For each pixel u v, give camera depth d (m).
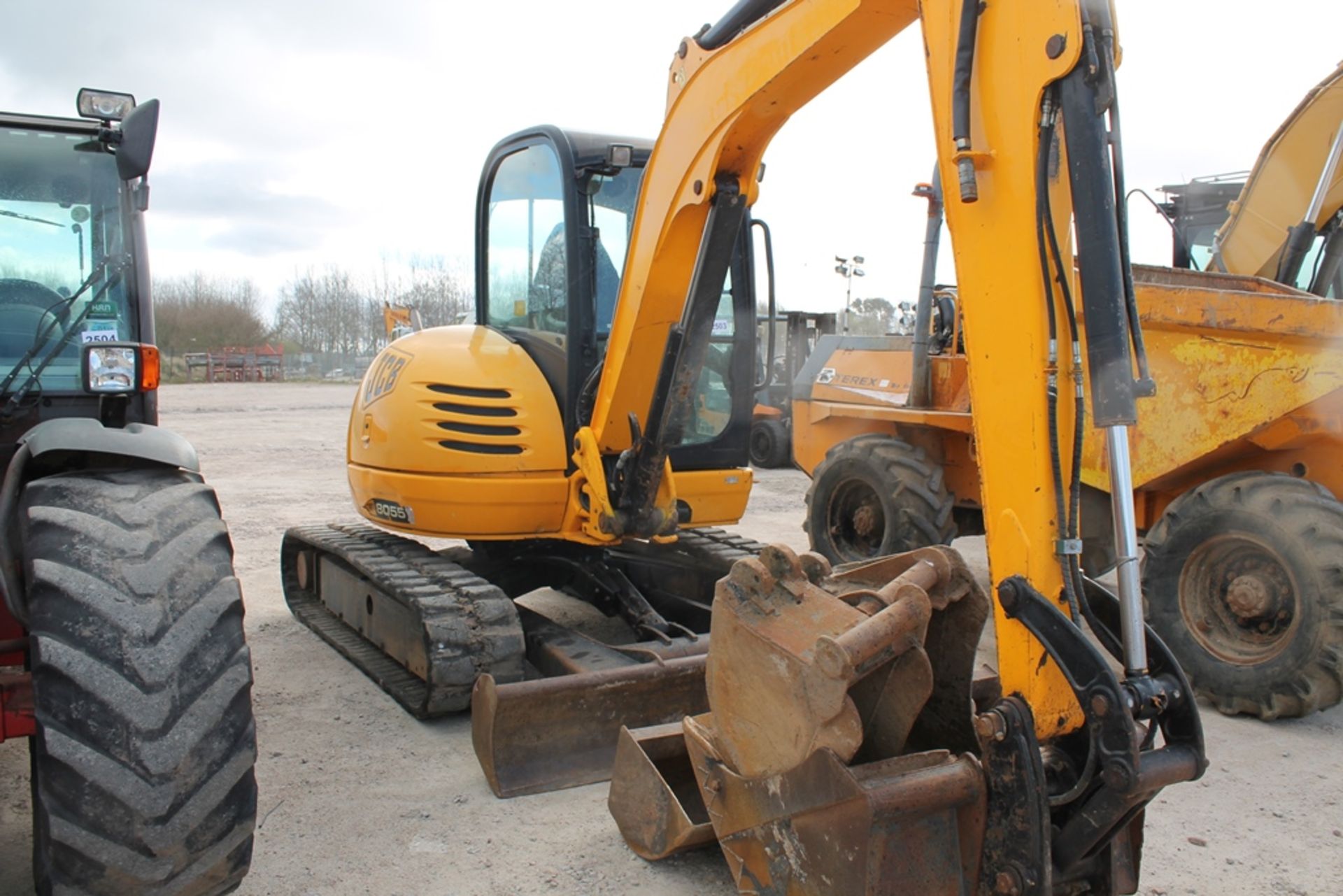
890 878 2.36
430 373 4.74
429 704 4.15
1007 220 2.47
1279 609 4.60
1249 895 3.09
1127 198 2.39
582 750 3.78
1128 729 2.24
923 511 6.07
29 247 3.06
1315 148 5.75
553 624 4.71
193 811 2.34
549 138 4.68
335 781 3.77
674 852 3.13
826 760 2.45
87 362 2.85
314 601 5.94
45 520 2.47
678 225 3.95
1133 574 2.36
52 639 2.31
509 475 4.54
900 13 2.99
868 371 7.47
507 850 3.28
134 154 2.87
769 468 13.91
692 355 4.09
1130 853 2.57
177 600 2.45
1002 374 2.49
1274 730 4.51
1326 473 4.88
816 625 2.61
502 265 5.18
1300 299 4.57
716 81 3.66
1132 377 2.38
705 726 3.05
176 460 2.79
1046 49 2.37
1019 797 2.37
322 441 15.89
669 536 4.57
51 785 2.28
